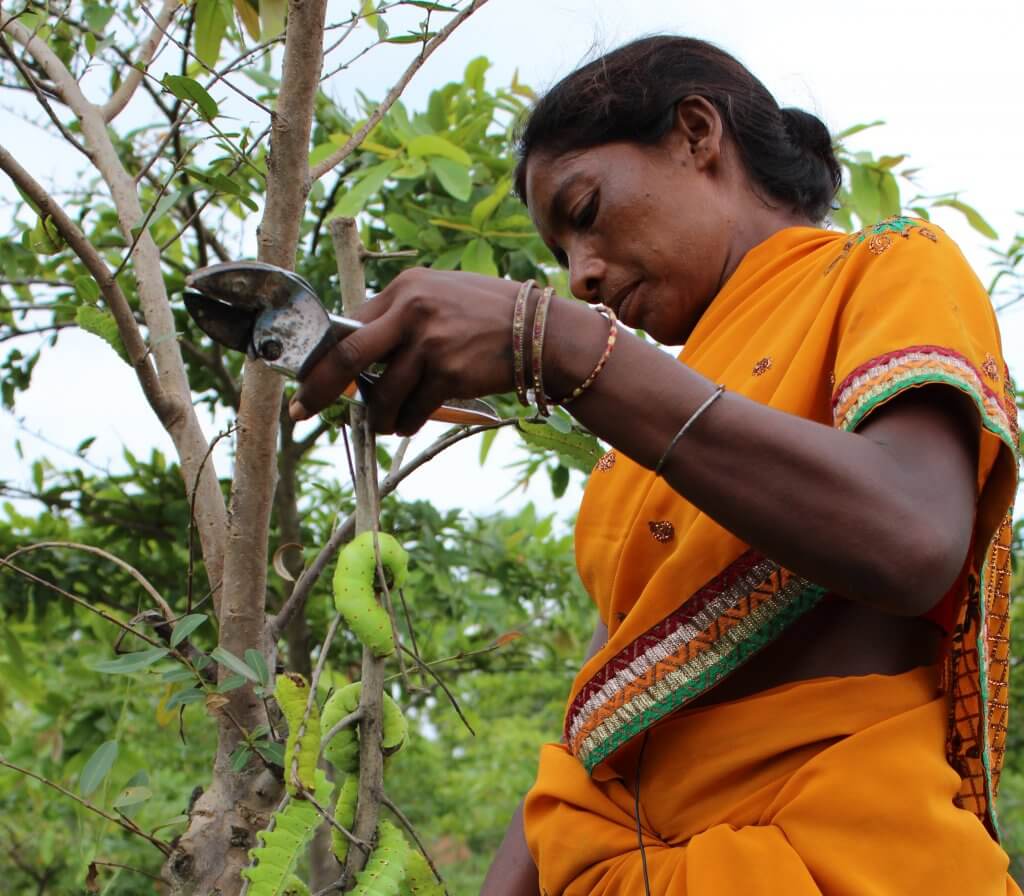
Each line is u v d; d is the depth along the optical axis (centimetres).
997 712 114
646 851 111
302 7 135
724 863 101
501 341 93
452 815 691
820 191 136
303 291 90
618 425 92
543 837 119
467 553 346
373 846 99
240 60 150
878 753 102
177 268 321
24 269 272
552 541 372
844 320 107
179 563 325
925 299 100
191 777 447
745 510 90
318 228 315
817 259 119
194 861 140
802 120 141
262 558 149
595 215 127
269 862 98
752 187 131
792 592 106
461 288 94
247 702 146
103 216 326
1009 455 98
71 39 218
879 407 96
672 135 127
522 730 670
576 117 127
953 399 96
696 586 109
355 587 98
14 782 397
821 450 89
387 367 95
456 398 96
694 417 91
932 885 98
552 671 414
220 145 144
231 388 327
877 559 88
